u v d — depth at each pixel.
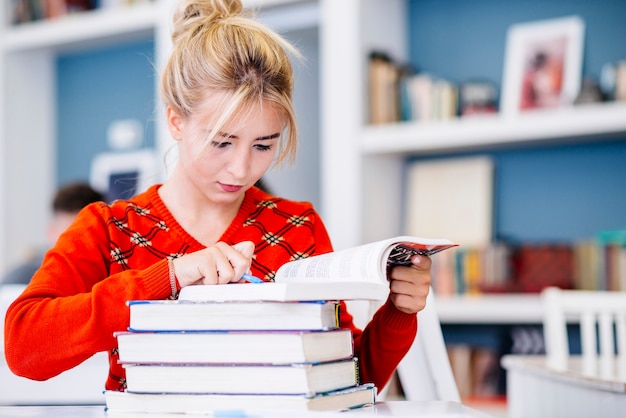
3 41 3.63
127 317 0.99
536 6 2.97
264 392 0.87
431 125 2.82
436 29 3.14
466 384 2.79
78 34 3.46
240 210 1.33
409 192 3.10
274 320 0.88
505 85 2.97
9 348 1.04
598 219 2.87
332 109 2.95
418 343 1.48
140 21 3.31
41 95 3.79
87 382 1.67
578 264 2.69
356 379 0.96
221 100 1.08
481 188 2.98
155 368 0.92
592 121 2.59
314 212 1.41
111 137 3.74
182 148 1.17
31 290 1.09
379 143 2.88
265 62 1.11
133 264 1.23
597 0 2.87
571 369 1.54
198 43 1.12
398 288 1.09
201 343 0.89
